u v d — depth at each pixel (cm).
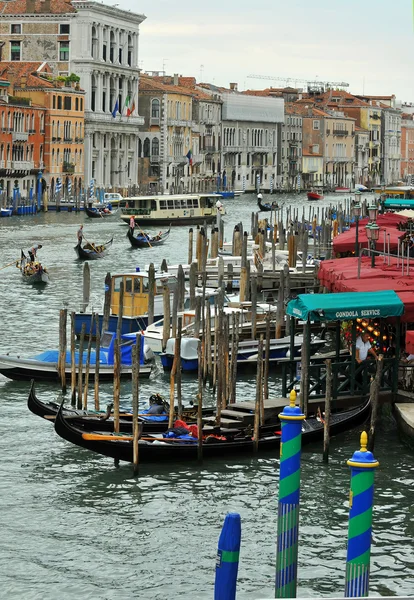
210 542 3750
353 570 2500
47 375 5700
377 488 4162
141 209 15450
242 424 4688
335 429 4603
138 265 10738
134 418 4306
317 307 4622
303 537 3769
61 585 3447
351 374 4784
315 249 10669
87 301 7525
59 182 18188
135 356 4297
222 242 11212
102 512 3981
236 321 5559
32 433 4822
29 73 19562
